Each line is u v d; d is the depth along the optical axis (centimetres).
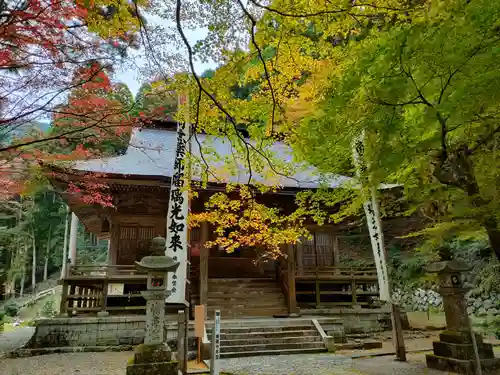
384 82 402
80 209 1723
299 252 1867
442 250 930
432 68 399
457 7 363
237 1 395
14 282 3575
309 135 551
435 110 411
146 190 1580
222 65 486
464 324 849
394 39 394
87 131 738
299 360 1017
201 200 1597
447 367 832
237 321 1273
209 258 1905
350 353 1138
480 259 1850
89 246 4134
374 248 1017
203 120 650
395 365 922
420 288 2169
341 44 599
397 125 449
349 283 1756
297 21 463
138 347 659
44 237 3806
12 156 741
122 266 1372
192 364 984
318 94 593
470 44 376
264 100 622
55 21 495
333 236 1941
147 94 694
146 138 1830
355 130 501
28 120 588
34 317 2555
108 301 1501
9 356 1093
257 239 1154
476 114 452
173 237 932
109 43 533
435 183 639
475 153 628
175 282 894
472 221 681
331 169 795
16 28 490
